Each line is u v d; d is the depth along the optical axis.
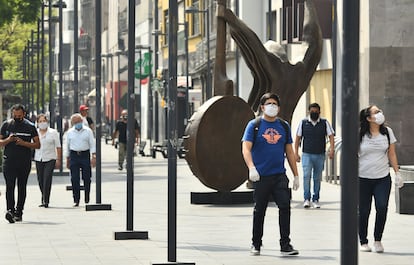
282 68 41.56
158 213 36.62
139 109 127.62
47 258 24.72
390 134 25.00
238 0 87.44
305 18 42.84
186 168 69.81
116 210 38.19
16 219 34.19
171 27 22.41
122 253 25.55
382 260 23.80
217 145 39.22
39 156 39.66
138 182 55.25
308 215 35.06
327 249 25.97
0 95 71.81
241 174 39.62
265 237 28.59
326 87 70.19
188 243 27.56
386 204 25.00
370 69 60.78
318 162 37.66
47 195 39.78
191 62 121.19
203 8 115.12
